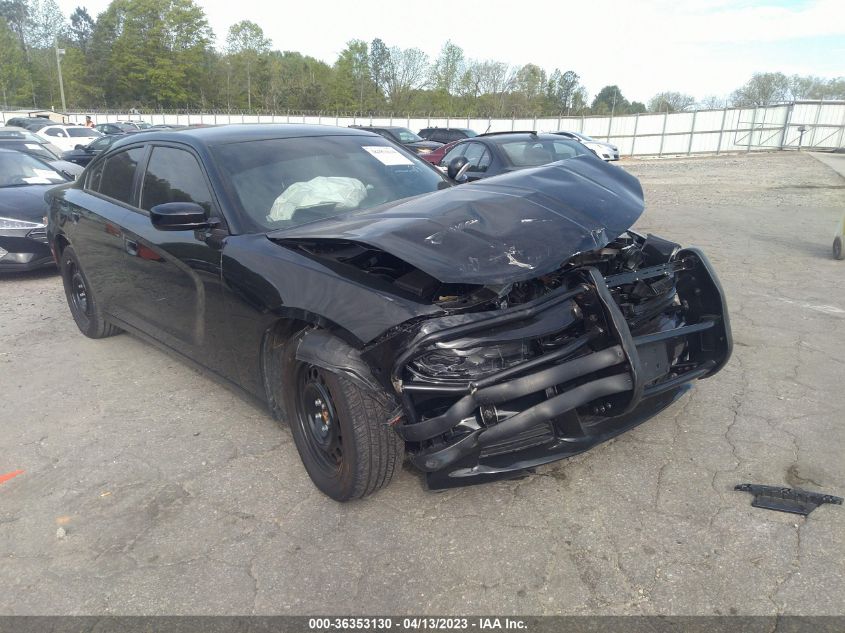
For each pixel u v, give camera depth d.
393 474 2.76
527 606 2.24
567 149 9.02
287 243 3.00
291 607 2.31
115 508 2.98
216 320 3.39
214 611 2.31
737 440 3.22
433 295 2.54
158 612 2.33
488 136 9.37
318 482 2.95
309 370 2.86
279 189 3.47
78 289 5.33
